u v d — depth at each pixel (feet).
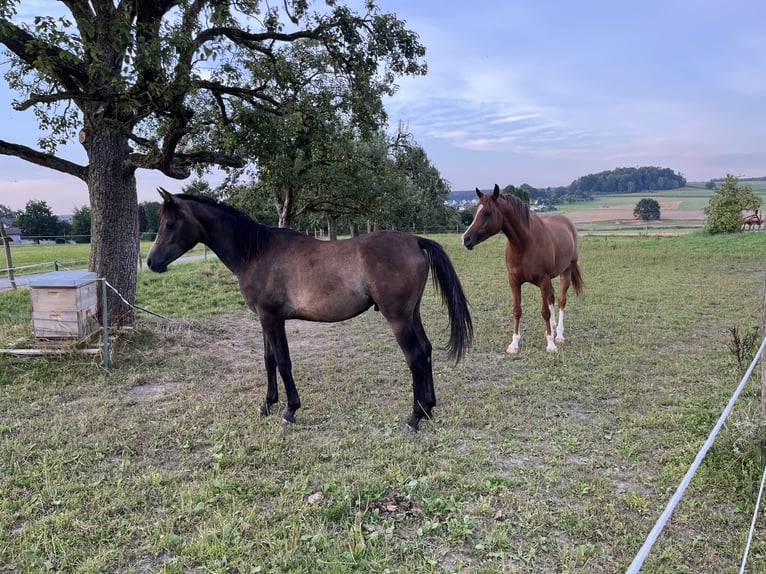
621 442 11.70
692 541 7.96
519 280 19.48
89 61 17.85
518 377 16.67
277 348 13.12
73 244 128.57
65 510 9.06
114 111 19.33
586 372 16.88
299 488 9.79
